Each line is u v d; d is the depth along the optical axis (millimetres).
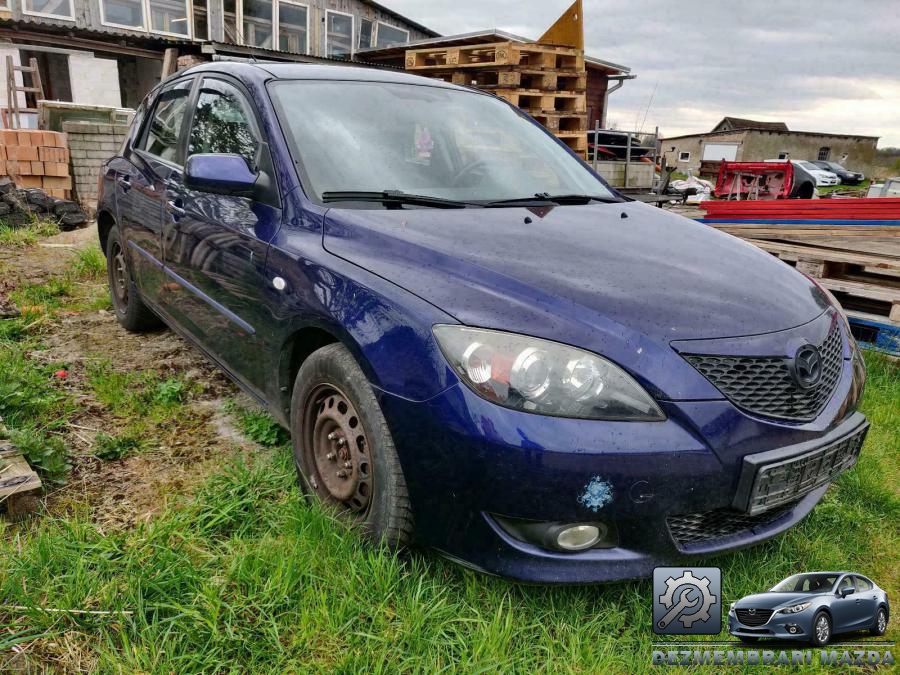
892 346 4395
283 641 1856
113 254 4297
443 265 2082
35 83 13273
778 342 2004
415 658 1799
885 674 1966
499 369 1795
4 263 5781
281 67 3137
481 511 1833
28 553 2039
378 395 1977
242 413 3258
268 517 2377
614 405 1774
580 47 8367
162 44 17766
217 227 2840
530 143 3389
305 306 2258
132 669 1716
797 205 5305
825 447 2027
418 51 8453
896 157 56062
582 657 1856
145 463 2764
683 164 55594
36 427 2963
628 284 2051
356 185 2598
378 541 2094
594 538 1853
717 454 1827
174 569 2041
